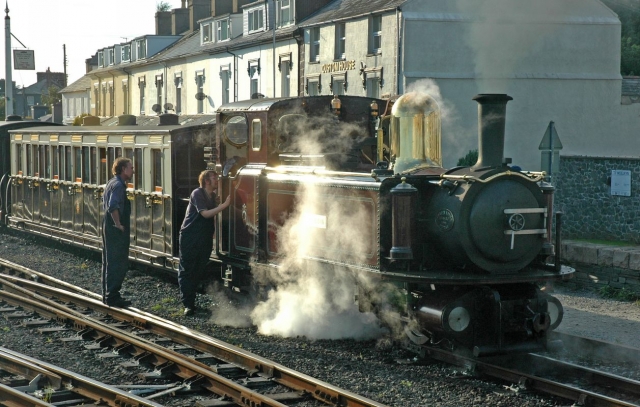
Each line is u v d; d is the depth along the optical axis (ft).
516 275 26.45
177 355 27.43
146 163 44.37
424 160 29.25
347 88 90.58
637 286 40.83
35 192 61.31
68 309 35.42
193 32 140.26
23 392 23.56
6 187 66.74
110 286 36.63
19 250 59.11
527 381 24.39
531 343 26.89
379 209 26.91
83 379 24.16
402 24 80.53
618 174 60.90
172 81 131.95
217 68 117.29
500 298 26.53
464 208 25.80
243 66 110.83
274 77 103.19
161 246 42.80
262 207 33.86
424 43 81.25
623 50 109.81
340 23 91.86
